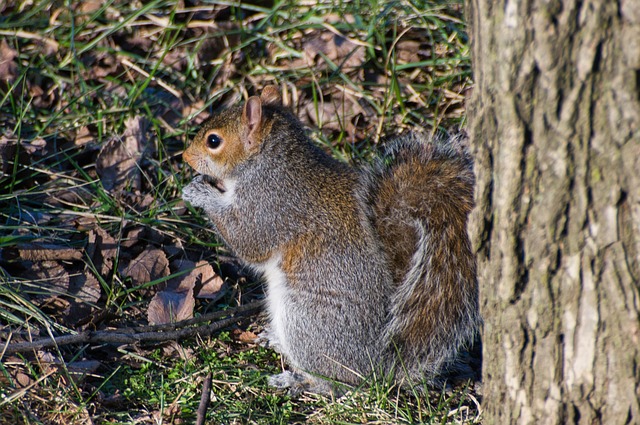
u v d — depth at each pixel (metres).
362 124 12.33
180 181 11.36
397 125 12.19
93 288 9.41
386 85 12.18
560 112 5.00
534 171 5.25
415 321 8.27
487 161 5.64
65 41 13.20
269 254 8.99
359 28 13.25
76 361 8.29
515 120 5.23
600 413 5.39
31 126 11.91
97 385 8.07
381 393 8.12
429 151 8.49
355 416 7.91
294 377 8.63
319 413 8.06
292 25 13.31
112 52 12.98
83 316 9.09
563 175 5.10
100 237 10.00
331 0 13.80
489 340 6.02
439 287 8.17
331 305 8.38
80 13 13.79
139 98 12.53
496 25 5.22
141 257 10.00
